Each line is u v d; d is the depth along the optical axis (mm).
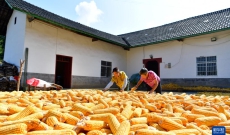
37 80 8047
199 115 2277
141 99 3523
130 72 19406
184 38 15383
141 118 2154
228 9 16578
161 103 3125
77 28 13266
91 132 1664
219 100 3920
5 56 13430
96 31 17641
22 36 11109
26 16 11039
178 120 2061
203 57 14250
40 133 1475
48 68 12094
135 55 19141
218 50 13430
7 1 10656
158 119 2053
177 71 15648
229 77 12719
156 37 17703
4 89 9281
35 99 3336
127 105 2730
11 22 13148
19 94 4445
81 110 2395
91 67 15672
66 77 13898
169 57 16297
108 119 1896
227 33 13062
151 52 17688
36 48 11445
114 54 18328
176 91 14266
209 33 13336
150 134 1551
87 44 15438
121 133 1556
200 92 12273
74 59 14141
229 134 1773
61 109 2611
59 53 12953
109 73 17828
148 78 5746
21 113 2121
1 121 2010
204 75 14070
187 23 17938
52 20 11477
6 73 10273
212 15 17016
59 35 13055
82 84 14672
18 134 1469
